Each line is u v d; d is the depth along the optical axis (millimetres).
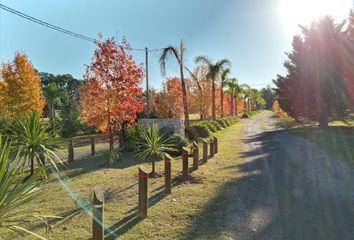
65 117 28281
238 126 35000
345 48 22984
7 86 22078
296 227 4680
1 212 2959
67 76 79312
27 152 7746
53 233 4578
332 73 23672
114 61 13562
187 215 5270
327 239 4238
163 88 27438
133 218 5168
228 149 14555
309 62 24938
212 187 7195
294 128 27328
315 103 25625
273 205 5766
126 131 13781
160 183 7699
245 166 9961
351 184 7133
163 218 5145
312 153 12305
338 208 5496
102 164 10648
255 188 7059
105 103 13531
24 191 3303
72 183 7820
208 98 34188
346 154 11508
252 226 4746
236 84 45688
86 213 5465
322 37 23906
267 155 12297
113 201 6199
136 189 7133
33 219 5113
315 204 5766
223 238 4324
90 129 30141
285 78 29516
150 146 9031
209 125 23812
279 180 7816
